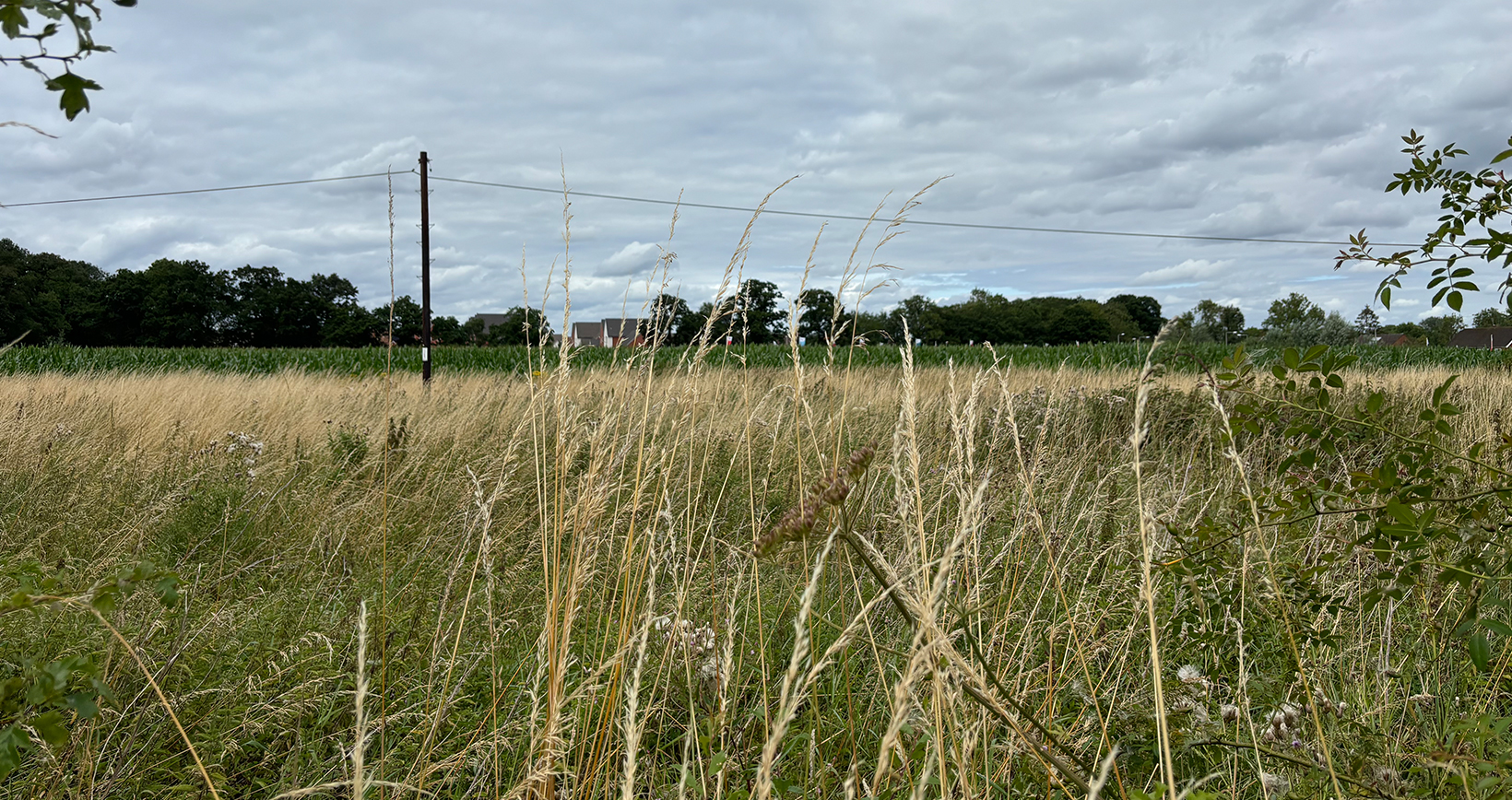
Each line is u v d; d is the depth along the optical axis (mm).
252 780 2111
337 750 2232
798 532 1292
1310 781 1622
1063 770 1312
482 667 2578
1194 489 3234
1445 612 2199
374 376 11445
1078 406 5695
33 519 4039
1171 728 1762
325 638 2545
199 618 2619
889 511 2402
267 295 77812
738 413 4020
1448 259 2275
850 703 1852
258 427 6828
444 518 4102
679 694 2363
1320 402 1879
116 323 73500
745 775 2018
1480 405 5871
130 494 4406
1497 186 2318
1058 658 2293
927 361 18734
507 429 6027
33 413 6277
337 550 3527
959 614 1446
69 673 1192
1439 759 1362
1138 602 2092
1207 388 1874
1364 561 2379
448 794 2061
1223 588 1948
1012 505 2809
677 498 2844
